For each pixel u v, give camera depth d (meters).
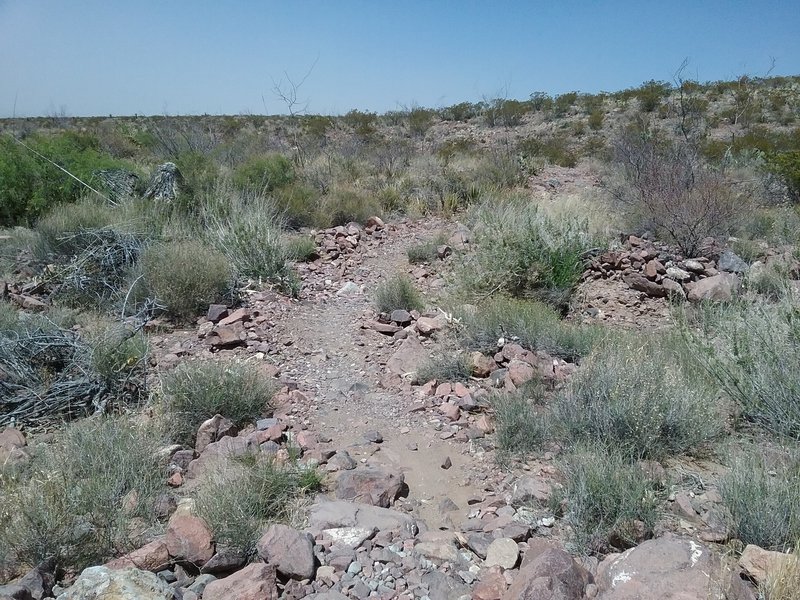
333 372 5.50
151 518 3.27
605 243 8.66
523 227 7.82
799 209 10.74
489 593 2.69
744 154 15.34
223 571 2.94
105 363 4.83
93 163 10.73
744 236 9.63
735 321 5.09
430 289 7.99
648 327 6.77
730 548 3.00
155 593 2.54
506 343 5.78
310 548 2.96
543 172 16.34
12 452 3.81
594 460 3.51
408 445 4.26
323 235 10.41
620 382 4.23
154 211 8.94
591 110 28.69
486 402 4.79
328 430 4.47
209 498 3.24
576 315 7.14
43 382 4.79
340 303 7.44
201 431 4.16
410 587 2.84
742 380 4.39
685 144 14.81
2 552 2.87
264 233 8.35
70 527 3.02
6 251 8.23
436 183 13.48
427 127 29.30
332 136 26.42
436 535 3.17
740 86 27.83
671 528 3.19
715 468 3.81
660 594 2.47
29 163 9.99
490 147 20.19
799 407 4.13
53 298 6.76
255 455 3.77
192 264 6.88
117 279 7.17
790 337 4.65
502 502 3.57
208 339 6.02
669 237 9.32
